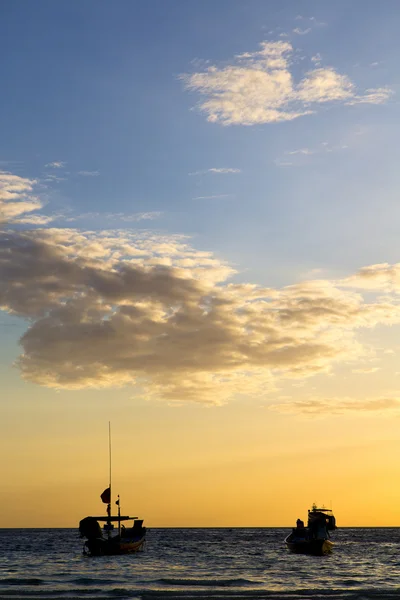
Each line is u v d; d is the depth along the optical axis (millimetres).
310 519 173625
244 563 101500
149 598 55844
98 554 109062
